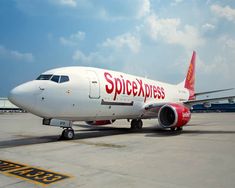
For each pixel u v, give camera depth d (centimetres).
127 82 1527
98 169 601
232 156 744
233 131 1544
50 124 1130
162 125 1431
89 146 961
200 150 849
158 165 635
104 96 1328
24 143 1075
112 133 1491
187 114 1469
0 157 762
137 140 1132
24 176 549
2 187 476
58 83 1129
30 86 1057
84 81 1232
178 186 469
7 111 7481
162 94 1923
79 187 470
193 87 2683
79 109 1208
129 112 1558
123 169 597
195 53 2716
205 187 462
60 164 657
